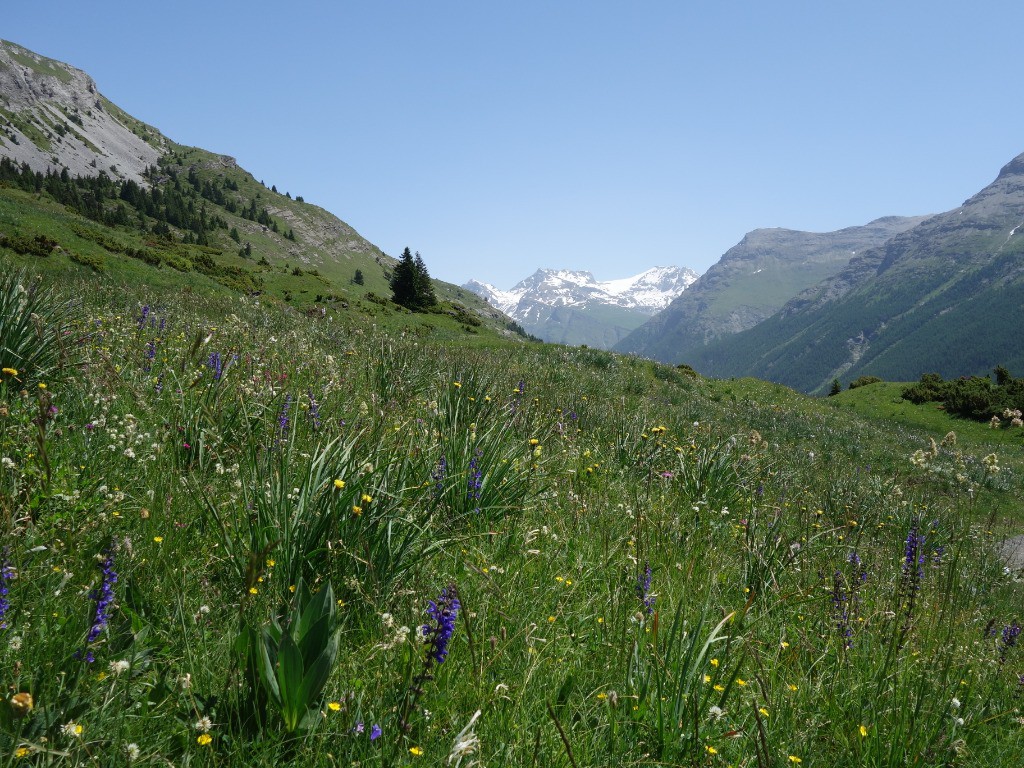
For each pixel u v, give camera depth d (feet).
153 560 10.17
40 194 420.36
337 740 7.44
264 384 19.58
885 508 29.96
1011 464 66.44
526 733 8.30
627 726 9.09
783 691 10.55
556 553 13.94
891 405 107.96
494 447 17.17
